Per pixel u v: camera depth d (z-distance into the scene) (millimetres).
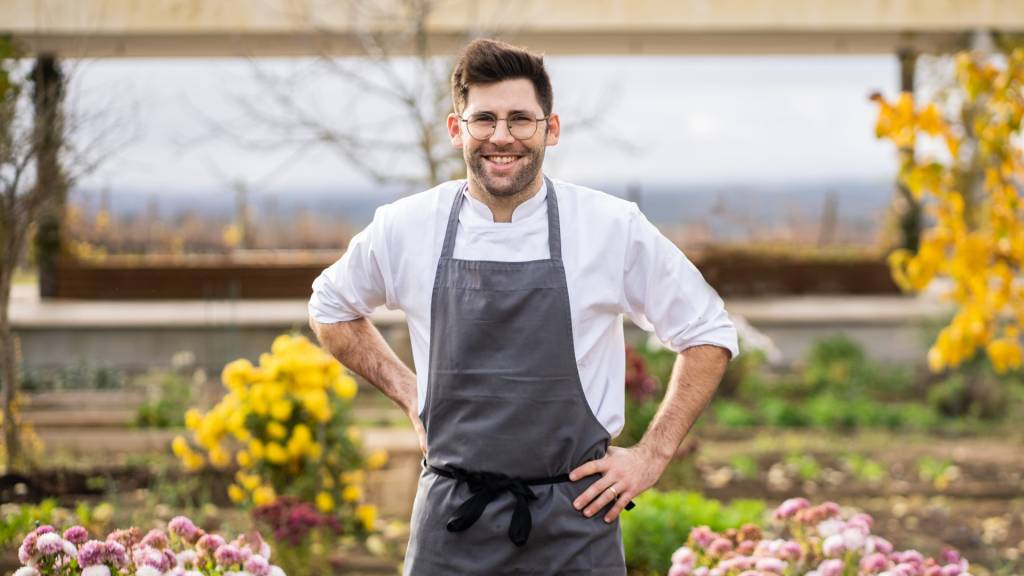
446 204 2406
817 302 12039
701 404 2367
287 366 5336
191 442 6570
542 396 2287
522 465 2293
